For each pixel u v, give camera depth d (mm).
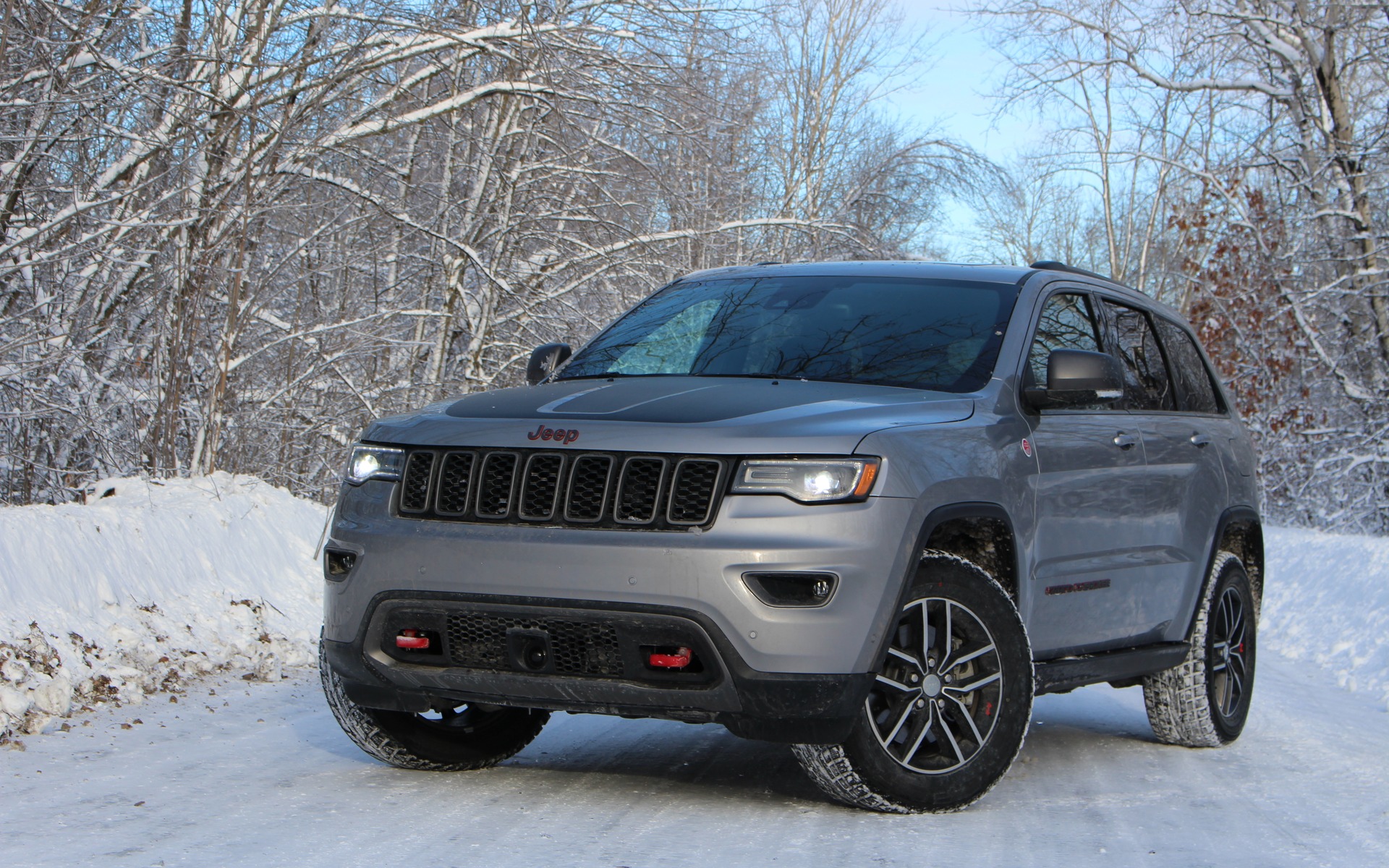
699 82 13828
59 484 9492
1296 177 21562
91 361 10359
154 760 4973
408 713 4914
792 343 5270
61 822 4020
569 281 15547
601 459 4184
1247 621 6637
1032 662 4652
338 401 13352
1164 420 6129
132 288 10648
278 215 11953
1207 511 6254
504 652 4246
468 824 4121
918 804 4391
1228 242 21906
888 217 26578
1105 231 52688
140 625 6969
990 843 4082
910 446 4336
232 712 6066
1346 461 20438
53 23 9734
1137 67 23000
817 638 4039
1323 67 20781
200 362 11125
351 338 12750
